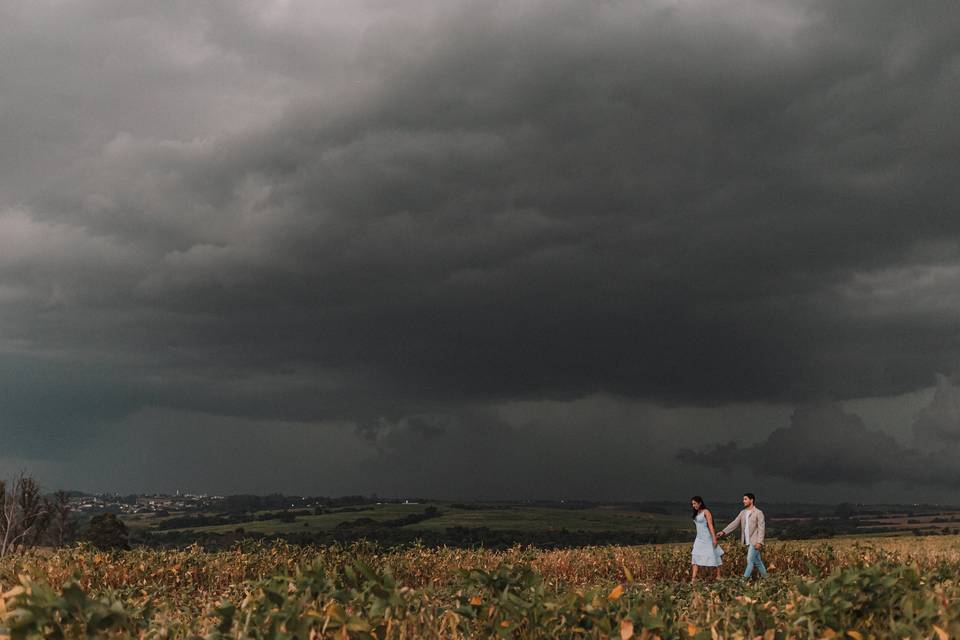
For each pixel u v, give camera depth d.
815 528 121.56
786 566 20.33
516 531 155.12
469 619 5.08
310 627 4.55
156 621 5.29
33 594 4.44
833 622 5.22
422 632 4.95
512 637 4.90
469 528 160.25
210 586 13.78
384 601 4.98
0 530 64.31
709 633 4.99
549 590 5.87
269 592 4.86
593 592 5.29
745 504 19.62
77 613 4.45
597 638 4.91
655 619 4.97
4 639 4.23
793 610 5.52
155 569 13.75
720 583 8.85
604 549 20.50
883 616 5.48
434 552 17.78
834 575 5.71
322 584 5.40
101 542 85.38
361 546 17.02
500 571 5.78
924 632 5.02
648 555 20.66
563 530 159.50
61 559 13.49
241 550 16.20
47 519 68.50
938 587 5.84
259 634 4.39
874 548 20.28
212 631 4.75
